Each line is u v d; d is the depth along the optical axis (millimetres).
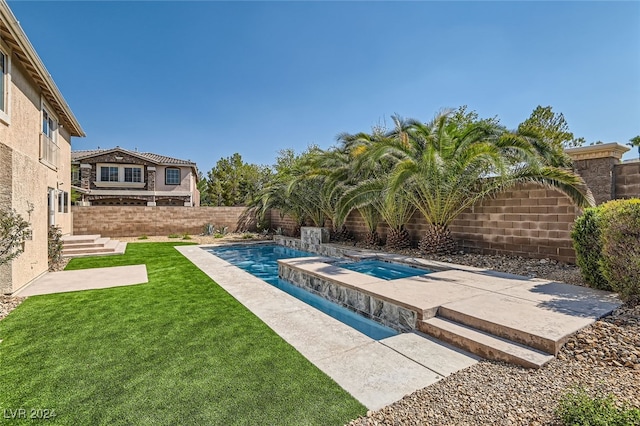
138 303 6062
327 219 17562
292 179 16094
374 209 13656
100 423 2668
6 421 2680
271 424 2652
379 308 5820
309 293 8188
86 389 3154
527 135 9227
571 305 4961
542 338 3736
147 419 2715
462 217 10836
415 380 3316
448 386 3189
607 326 4055
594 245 5980
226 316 5309
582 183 7582
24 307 5820
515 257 9422
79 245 13250
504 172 8211
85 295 6652
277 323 4980
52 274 8859
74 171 30391
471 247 10586
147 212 21078
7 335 4508
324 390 3129
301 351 3996
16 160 7000
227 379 3332
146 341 4293
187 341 4293
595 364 3410
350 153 13117
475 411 2754
